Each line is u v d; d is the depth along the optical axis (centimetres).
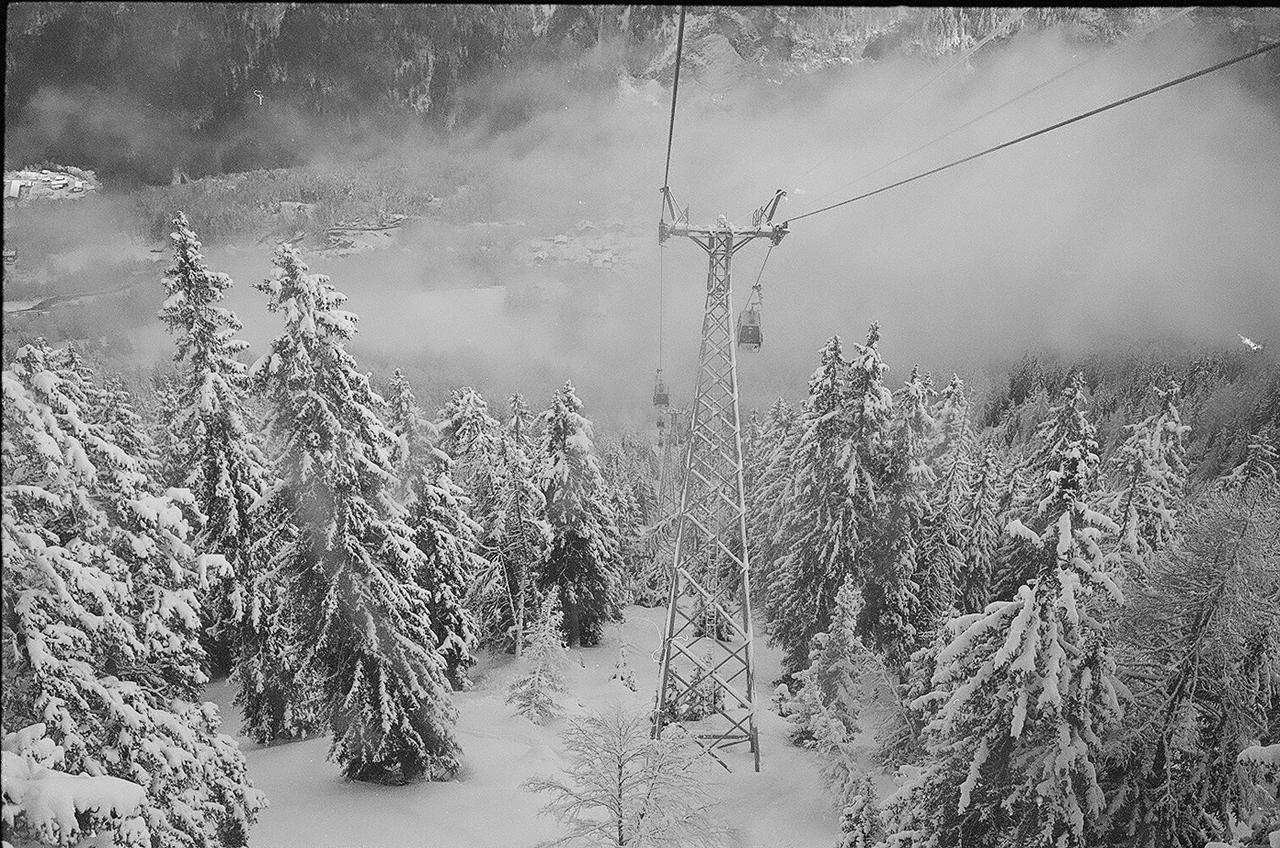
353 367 2033
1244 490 1440
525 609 3994
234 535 2327
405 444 2938
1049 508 1409
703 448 2634
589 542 4122
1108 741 1405
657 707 2141
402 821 2097
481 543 3978
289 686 2606
